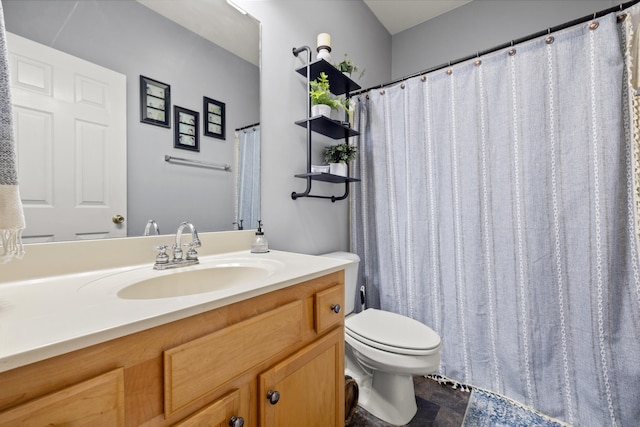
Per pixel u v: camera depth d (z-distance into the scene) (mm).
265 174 1361
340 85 1662
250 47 1301
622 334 1120
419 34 2393
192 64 1100
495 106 1383
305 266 919
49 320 471
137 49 950
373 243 1827
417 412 1318
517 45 1344
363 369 1470
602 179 1139
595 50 1150
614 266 1128
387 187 1744
